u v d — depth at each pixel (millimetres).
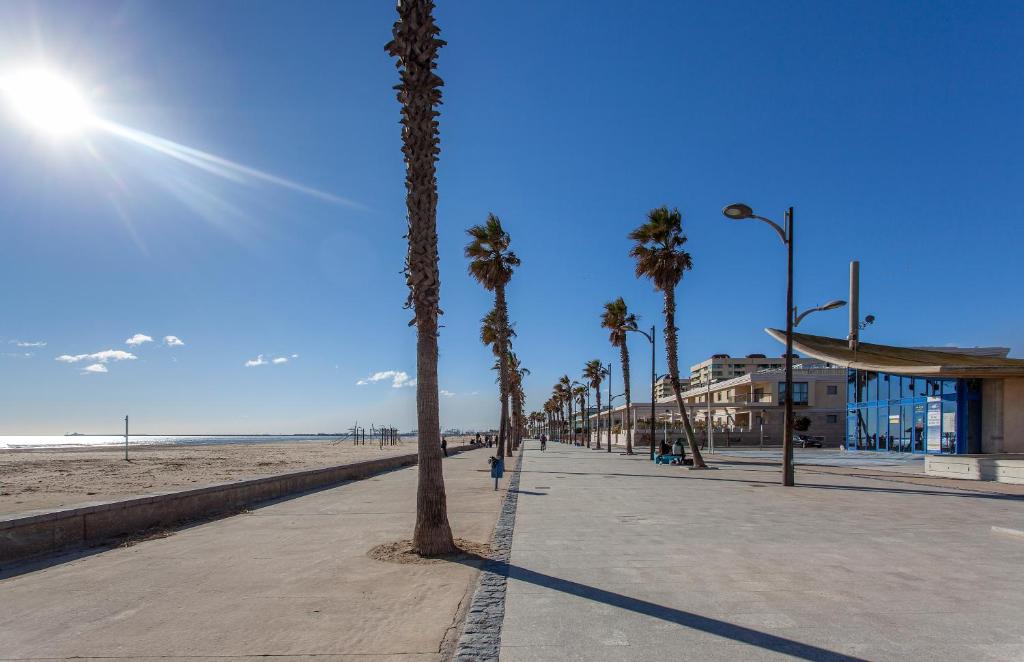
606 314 48344
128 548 8789
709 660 4508
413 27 8656
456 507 13438
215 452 58750
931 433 35812
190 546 8898
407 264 8797
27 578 7020
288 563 7754
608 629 5184
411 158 8742
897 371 23859
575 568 7359
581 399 90500
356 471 22531
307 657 4629
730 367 120875
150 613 5684
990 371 22688
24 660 4566
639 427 66250
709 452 43344
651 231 26750
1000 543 8977
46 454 53594
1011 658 4562
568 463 32000
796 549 8492
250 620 5477
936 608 5758
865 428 44250
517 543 8969
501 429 30938
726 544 8859
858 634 5051
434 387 8594
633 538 9367
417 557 8000
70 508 8961
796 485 18422
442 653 4711
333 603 5996
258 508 13305
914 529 10227
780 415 62531
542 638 4969
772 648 4742
